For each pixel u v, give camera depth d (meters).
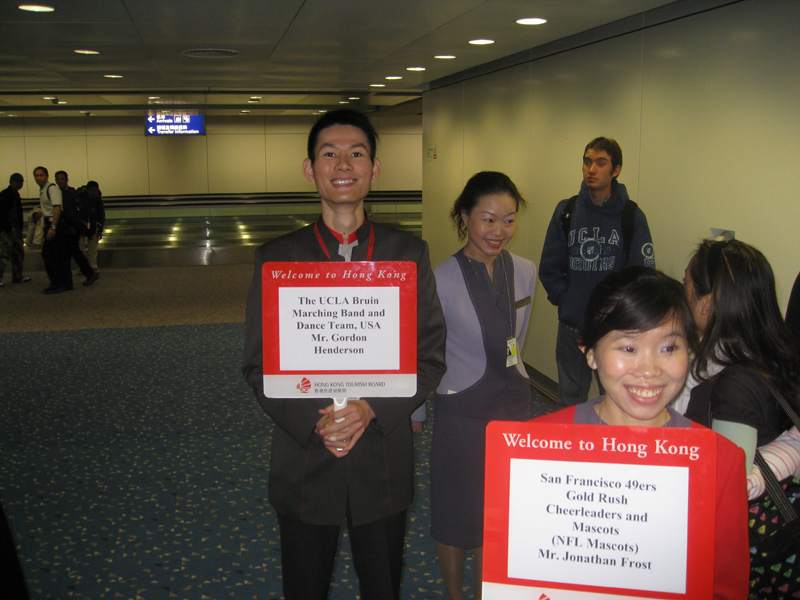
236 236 18.72
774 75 3.27
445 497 2.29
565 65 5.29
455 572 2.36
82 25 5.03
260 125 23.41
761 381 1.47
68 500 3.58
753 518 1.40
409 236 1.79
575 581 1.06
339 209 1.73
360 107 18.30
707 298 1.61
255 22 4.91
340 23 4.90
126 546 3.12
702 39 3.77
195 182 23.34
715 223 3.71
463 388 2.22
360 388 1.53
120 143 22.67
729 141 3.59
